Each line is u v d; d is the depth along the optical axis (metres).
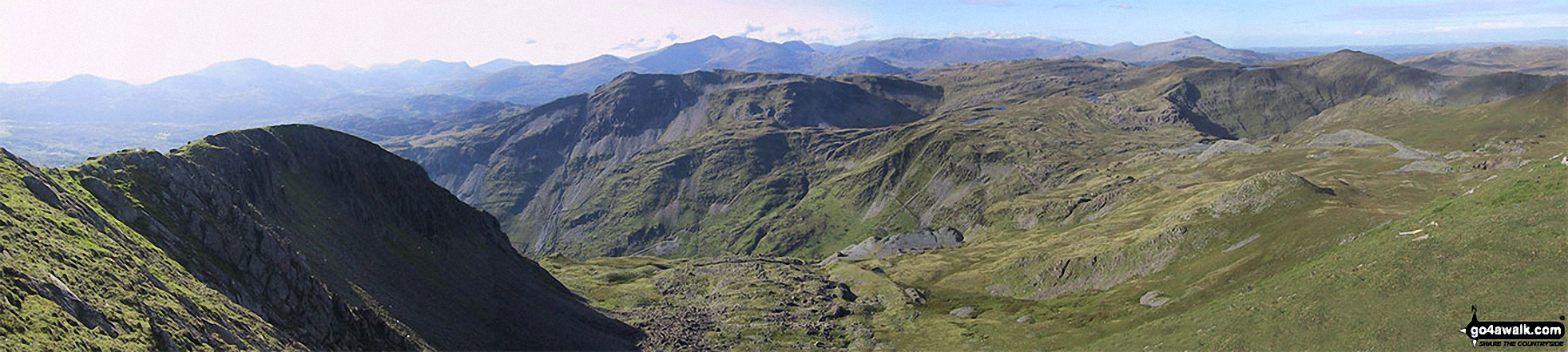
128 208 88.19
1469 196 113.25
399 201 171.38
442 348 117.62
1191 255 168.12
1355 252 109.19
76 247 65.25
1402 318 83.50
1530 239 85.81
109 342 52.12
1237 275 139.25
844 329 194.62
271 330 79.00
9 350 43.41
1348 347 84.44
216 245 91.62
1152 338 116.62
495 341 135.50
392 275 136.38
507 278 178.62
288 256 96.31
